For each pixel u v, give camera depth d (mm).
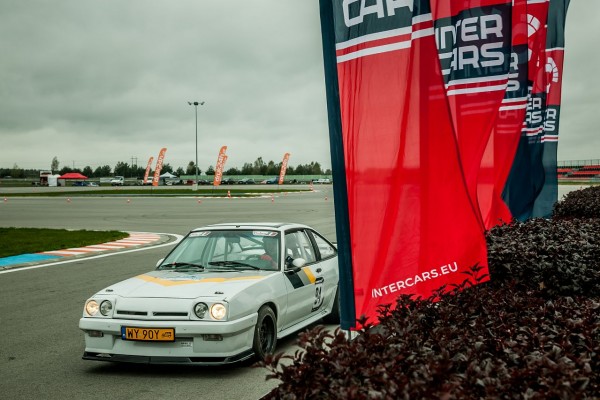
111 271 12938
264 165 193875
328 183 127875
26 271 13125
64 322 8203
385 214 4469
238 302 5777
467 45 6699
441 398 2211
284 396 2473
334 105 4398
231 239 7152
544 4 10211
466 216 4539
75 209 39875
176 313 5676
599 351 3021
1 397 5203
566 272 5613
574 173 102812
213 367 6082
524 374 2525
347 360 2650
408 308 3729
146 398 5141
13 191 80562
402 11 4465
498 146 8500
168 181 122188
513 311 3945
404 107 4480
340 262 4398
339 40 4418
